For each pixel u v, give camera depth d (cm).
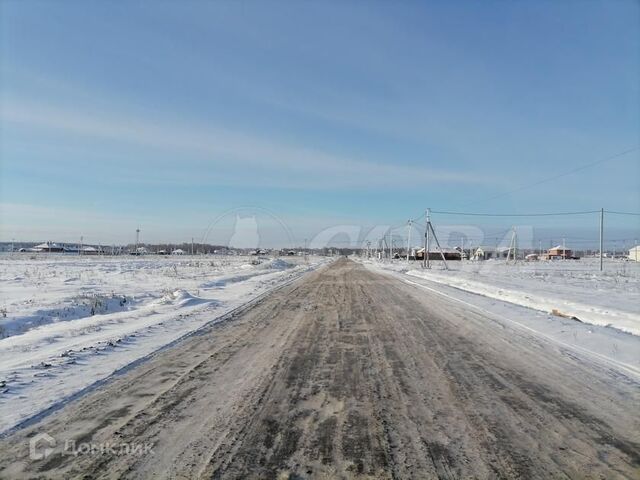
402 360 696
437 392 536
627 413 470
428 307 1373
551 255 11081
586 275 3225
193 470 343
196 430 420
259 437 404
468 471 342
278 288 2109
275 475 335
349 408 480
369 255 11719
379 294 1794
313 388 550
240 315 1216
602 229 4144
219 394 528
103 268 3800
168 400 506
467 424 436
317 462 356
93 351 753
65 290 2002
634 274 3369
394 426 430
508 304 1466
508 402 502
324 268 4609
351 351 759
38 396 520
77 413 466
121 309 1559
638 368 657
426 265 4597
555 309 1331
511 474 338
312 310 1304
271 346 803
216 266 4412
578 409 480
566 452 376
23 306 1443
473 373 622
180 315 1207
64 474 338
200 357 720
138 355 733
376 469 344
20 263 4716
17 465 353
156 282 2469
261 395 523
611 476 336
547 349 782
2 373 615
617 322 1062
